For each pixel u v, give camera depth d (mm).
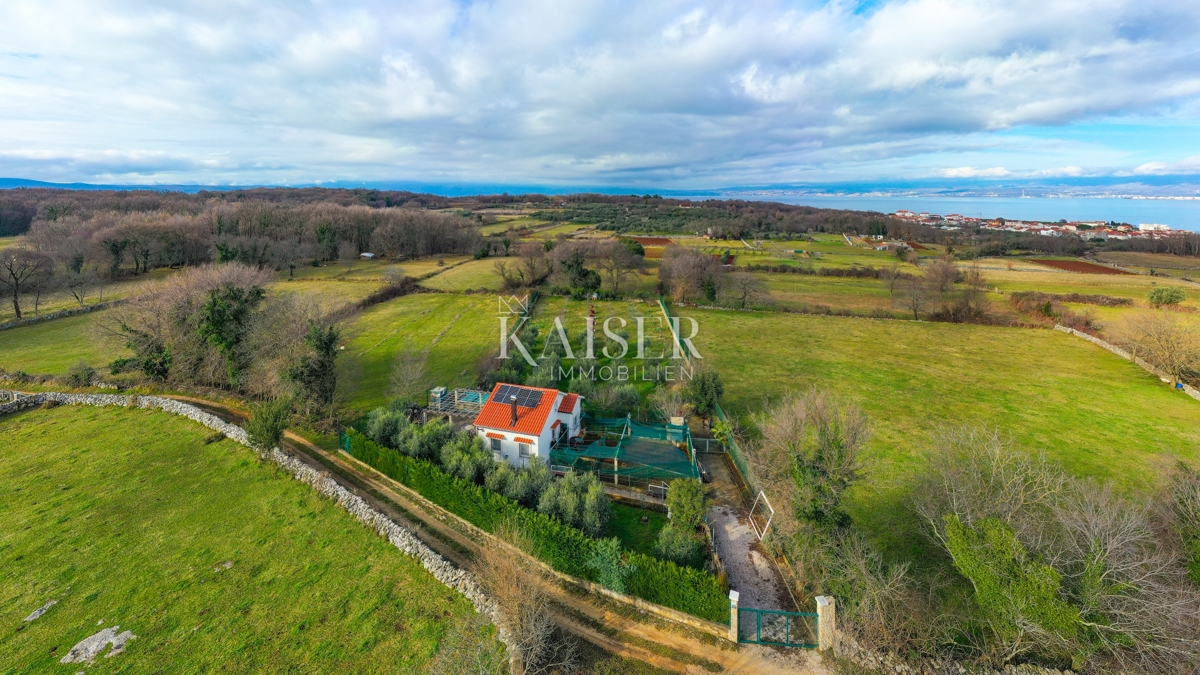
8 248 86125
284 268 96438
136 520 27562
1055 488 21141
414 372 45500
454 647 19078
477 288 88875
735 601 19266
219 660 19453
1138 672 16000
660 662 18891
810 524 21188
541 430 31688
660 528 26859
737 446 33406
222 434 36438
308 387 37938
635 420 39188
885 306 81938
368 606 21828
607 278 96875
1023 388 48469
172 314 44844
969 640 18438
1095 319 68688
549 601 21984
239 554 25062
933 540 22969
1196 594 16906
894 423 40250
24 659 19516
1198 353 47469
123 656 19641
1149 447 36531
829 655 18750
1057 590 16234
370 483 31203
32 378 45594
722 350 60188
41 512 28141
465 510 26938
